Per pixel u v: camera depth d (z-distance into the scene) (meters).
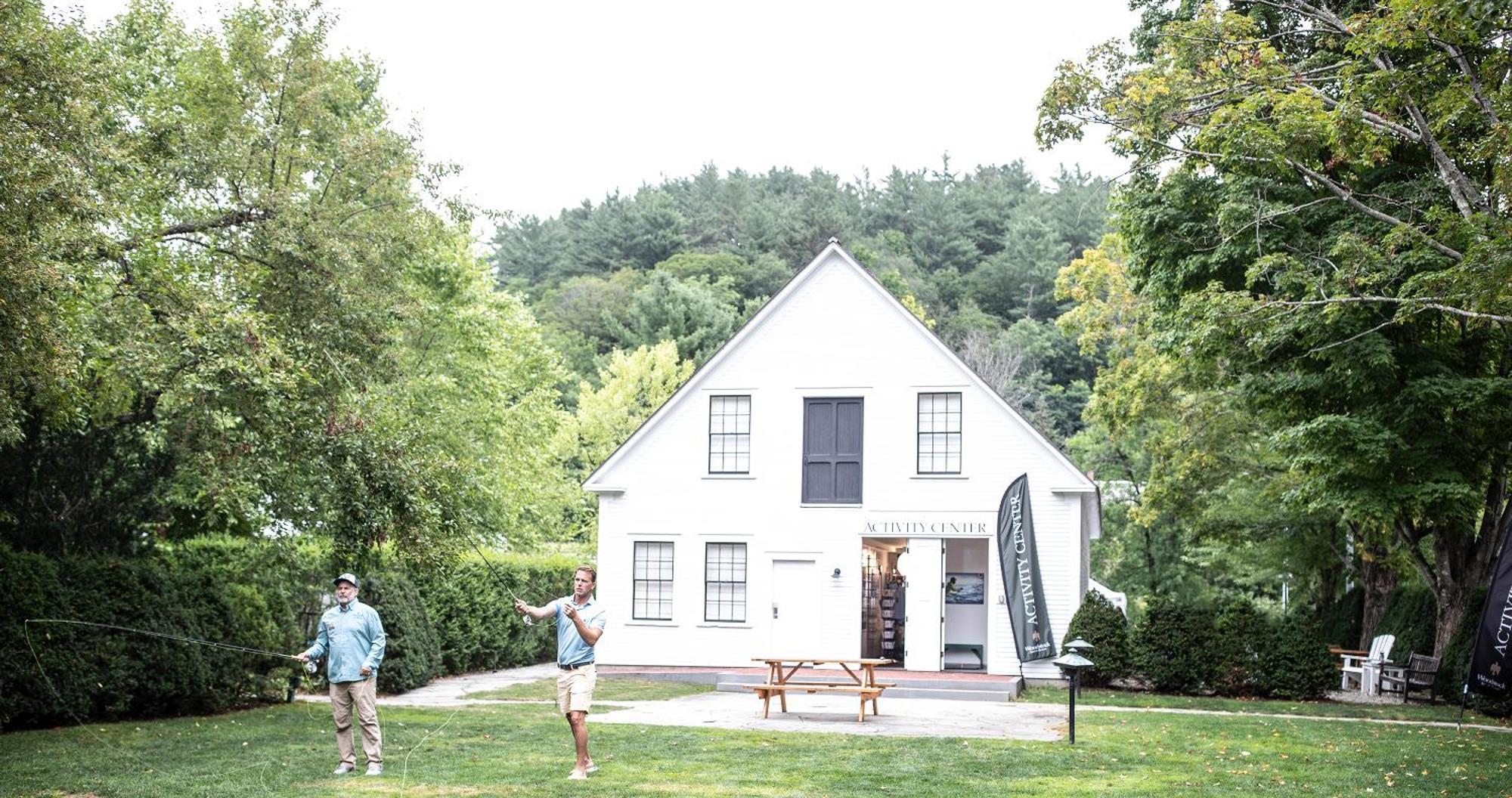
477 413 35.31
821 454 28.03
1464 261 15.55
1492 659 18.69
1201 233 23.56
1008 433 27.05
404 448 18.19
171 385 16.11
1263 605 44.03
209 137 18.69
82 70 14.00
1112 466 45.78
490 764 13.41
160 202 18.83
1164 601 25.44
